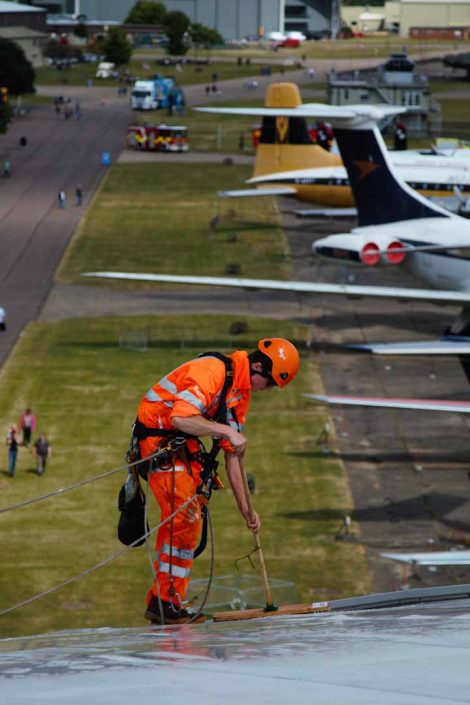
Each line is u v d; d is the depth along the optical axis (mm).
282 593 136250
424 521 174125
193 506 35281
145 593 148500
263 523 172875
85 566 156500
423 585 151000
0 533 167250
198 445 35219
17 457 198500
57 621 139000
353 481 191375
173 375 34844
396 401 174000
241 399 35062
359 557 160875
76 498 181750
